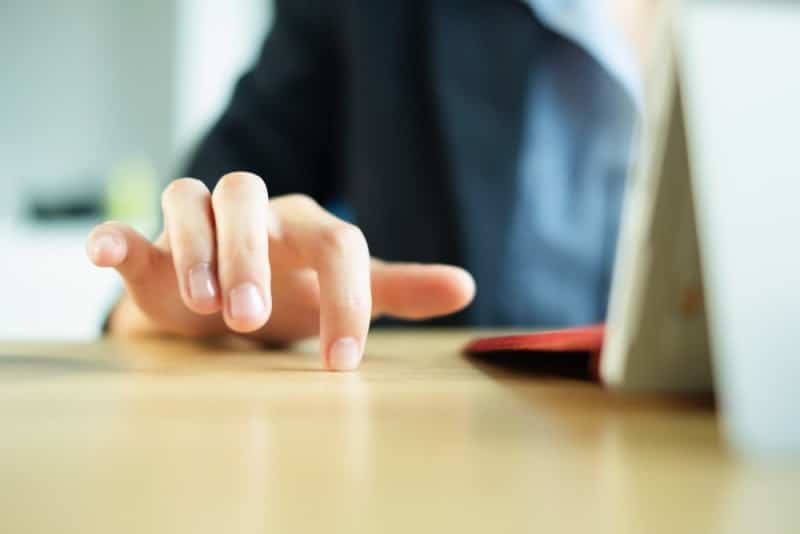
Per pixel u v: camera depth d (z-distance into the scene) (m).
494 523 0.11
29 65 2.24
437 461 0.16
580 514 0.12
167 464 0.15
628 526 0.11
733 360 0.18
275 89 1.08
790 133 0.20
